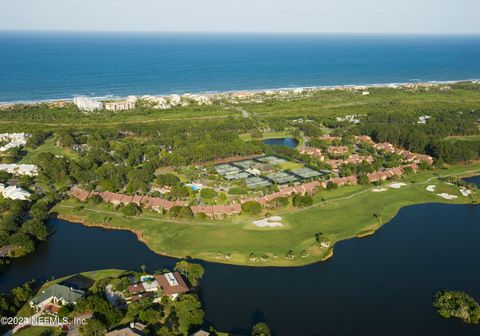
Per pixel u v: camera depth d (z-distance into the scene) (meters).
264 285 164.00
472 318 145.25
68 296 148.12
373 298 158.12
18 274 169.62
